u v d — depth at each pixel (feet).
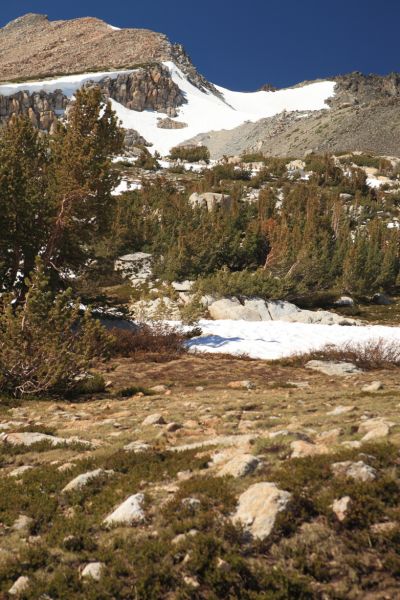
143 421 31.32
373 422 23.24
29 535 17.92
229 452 21.54
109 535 16.69
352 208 247.09
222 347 77.36
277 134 535.19
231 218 187.42
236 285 120.78
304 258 145.38
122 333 73.20
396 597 12.60
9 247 76.59
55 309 44.80
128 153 415.23
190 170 356.59
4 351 43.52
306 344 81.66
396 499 15.55
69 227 80.07
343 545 14.28
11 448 26.99
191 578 14.05
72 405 40.65
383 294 158.20
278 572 13.48
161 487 19.48
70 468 22.74
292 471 17.56
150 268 149.18
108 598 13.98
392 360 61.98
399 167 365.40
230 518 15.92
